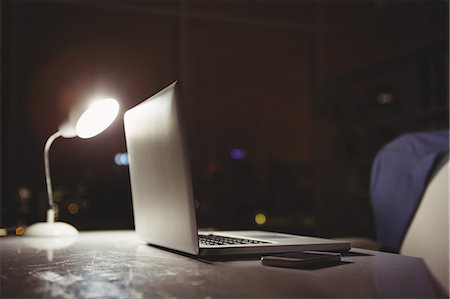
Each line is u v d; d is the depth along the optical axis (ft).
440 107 11.20
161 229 3.74
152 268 2.97
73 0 14.96
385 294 2.22
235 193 16.75
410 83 12.76
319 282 2.49
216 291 2.28
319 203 14.57
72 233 5.49
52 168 13.65
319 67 17.81
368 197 13.64
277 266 3.00
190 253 3.44
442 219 6.51
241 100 17.16
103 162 13.84
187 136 3.14
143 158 3.91
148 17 16.12
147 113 3.67
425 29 15.21
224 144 16.79
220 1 16.74
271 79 17.63
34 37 14.73
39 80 14.47
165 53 16.37
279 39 17.92
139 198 4.23
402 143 7.72
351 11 18.07
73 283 2.49
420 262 3.20
